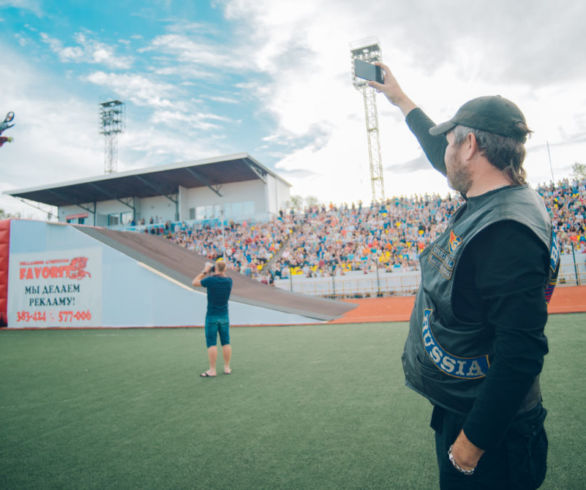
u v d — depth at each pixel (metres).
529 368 0.93
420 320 1.30
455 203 22.75
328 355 6.40
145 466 2.79
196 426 3.54
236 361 6.34
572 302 11.72
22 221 13.96
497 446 1.07
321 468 2.62
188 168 28.02
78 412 4.06
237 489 2.42
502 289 0.98
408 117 1.89
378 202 26.53
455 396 1.13
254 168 28.98
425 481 2.38
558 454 2.62
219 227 29.23
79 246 13.14
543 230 1.02
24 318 13.50
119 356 7.27
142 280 12.24
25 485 2.56
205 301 11.55
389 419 3.43
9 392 4.93
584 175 35.47
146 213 34.00
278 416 3.69
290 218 27.78
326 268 21.06
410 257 19.97
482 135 1.18
